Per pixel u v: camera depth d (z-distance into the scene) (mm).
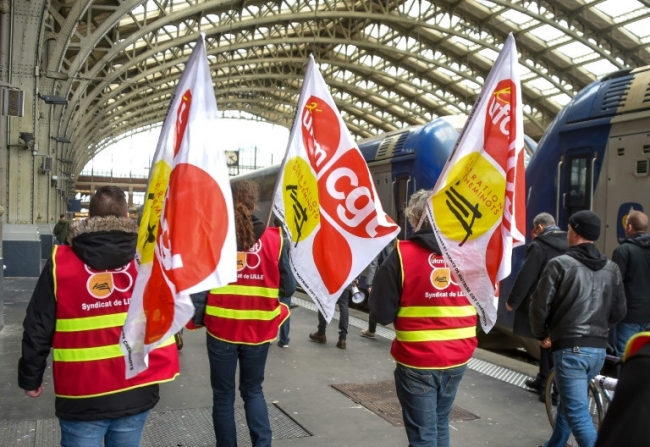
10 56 16922
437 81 47094
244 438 4715
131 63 35188
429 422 3320
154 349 2789
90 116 41906
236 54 44875
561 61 36250
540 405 5656
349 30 39469
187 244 2758
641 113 6305
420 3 34469
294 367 6965
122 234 2811
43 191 22031
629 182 6402
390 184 11922
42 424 4895
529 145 12086
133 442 2850
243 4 33969
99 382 2709
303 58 45156
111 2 27953
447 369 3332
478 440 4746
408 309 3350
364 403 5625
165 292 2725
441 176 3457
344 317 7980
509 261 3352
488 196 3438
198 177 2818
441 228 3400
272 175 19953
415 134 11305
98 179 94812
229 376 3979
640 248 5215
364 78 52594
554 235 5441
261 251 3947
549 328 3914
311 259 3963
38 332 2688
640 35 30688
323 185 3982
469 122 3525
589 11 30484
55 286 2693
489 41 37250
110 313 2754
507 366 7184
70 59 30438
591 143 6945
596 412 4402
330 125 4031
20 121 19047
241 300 3906
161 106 63875
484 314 3371
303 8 36875
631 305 5207
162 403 5535
